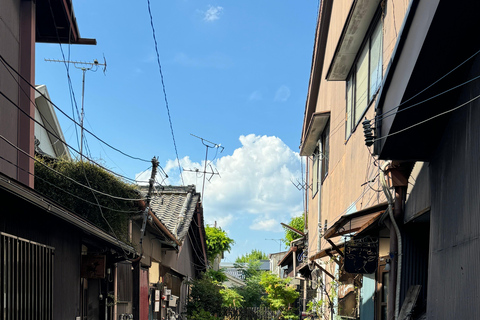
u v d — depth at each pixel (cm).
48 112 1545
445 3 402
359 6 922
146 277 1470
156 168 1176
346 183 1159
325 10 1483
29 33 841
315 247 1730
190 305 2225
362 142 977
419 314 627
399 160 563
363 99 1025
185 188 2144
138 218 1238
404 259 661
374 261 790
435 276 531
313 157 1892
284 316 2377
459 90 477
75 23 959
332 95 1436
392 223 670
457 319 460
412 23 482
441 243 513
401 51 511
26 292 595
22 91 827
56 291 727
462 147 458
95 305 1016
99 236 771
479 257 414
